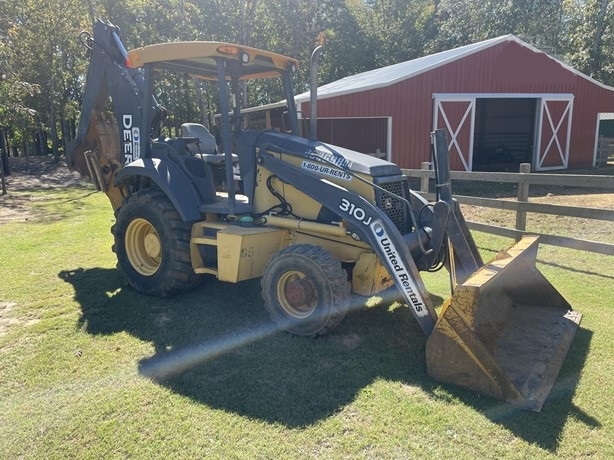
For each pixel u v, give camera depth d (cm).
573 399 330
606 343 410
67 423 313
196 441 294
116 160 662
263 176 479
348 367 375
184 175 507
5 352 411
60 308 506
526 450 282
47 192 1544
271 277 433
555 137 1923
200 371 373
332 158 445
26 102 2439
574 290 543
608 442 287
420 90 1695
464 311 343
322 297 407
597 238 761
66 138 2950
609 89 1970
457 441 290
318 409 323
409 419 311
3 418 320
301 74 3228
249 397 337
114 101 616
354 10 3522
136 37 2694
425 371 368
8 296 543
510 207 736
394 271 394
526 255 449
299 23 3092
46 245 782
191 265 508
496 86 1789
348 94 1598
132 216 531
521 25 3556
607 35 2950
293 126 534
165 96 2769
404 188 466
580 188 1449
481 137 2381
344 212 416
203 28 2769
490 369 331
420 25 3716
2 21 1920
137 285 536
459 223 466
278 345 412
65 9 2495
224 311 488
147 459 280
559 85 1883
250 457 280
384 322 459
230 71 530
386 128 1697
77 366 385
